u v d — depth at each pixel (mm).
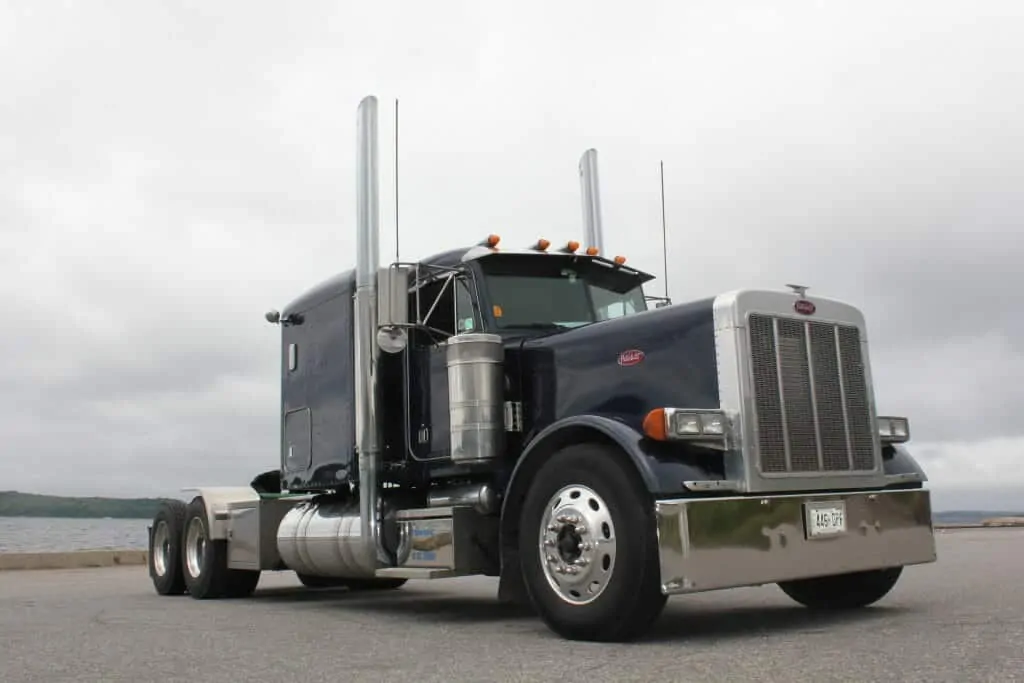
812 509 5332
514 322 6648
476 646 5074
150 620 6848
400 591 9742
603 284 7230
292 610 7578
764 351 5406
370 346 7168
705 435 5094
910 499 5914
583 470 5211
